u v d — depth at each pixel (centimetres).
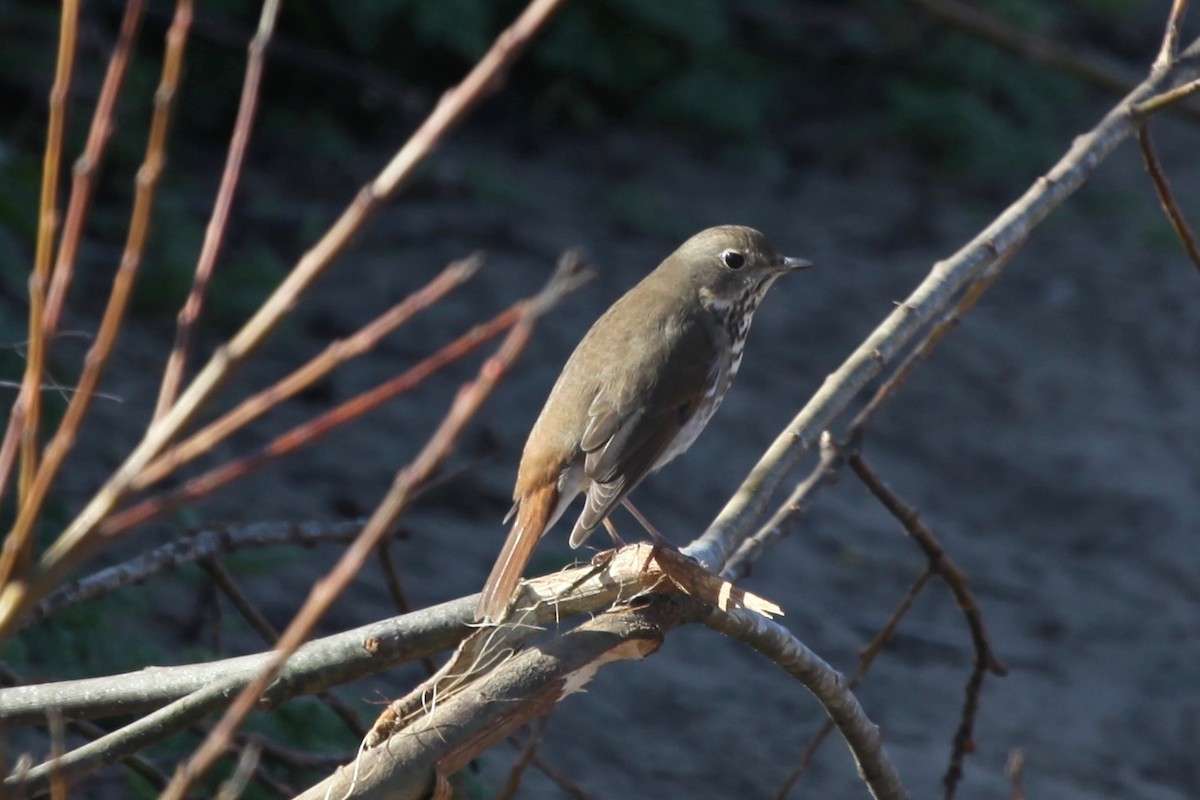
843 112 2361
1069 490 1495
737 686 1119
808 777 1018
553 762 981
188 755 671
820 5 2544
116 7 1750
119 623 885
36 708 454
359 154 2009
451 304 1675
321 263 211
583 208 1991
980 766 1067
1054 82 2431
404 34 2131
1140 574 1364
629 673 1112
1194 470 1547
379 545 694
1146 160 645
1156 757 1109
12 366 810
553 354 1609
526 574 1059
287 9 2014
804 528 1378
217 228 235
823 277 1888
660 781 984
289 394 220
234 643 961
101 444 1140
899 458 1538
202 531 647
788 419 1559
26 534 222
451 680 443
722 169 2184
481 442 1403
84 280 1461
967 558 1370
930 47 2450
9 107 1612
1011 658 1219
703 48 2342
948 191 2200
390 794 403
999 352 1761
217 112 1959
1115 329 1845
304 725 689
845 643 1192
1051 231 2116
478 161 2067
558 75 2267
